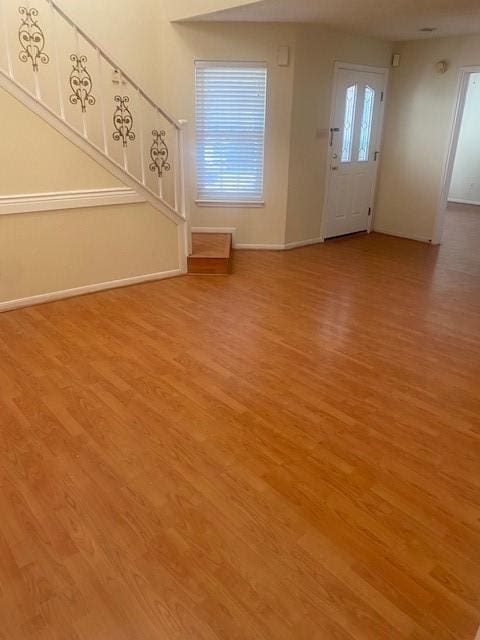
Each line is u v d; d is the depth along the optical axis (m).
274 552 1.66
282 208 5.50
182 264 4.64
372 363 3.02
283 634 1.39
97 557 1.62
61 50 4.47
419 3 3.86
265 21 4.73
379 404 2.57
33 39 3.95
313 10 4.17
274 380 2.79
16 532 1.72
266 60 4.91
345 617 1.44
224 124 5.18
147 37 4.87
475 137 8.76
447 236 6.56
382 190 6.53
